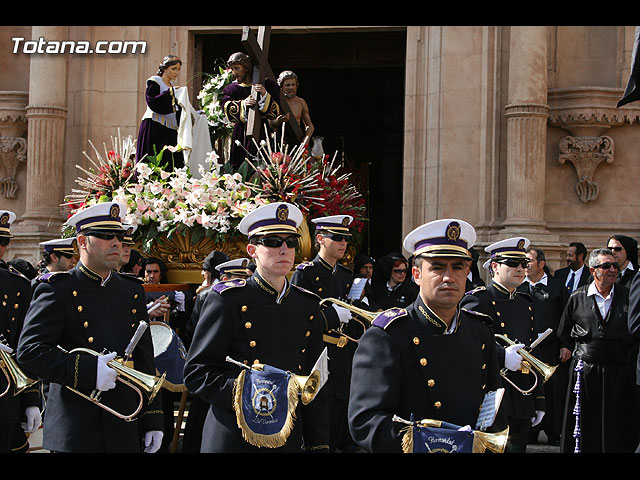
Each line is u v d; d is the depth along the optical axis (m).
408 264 10.46
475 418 4.16
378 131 22.42
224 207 9.73
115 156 10.62
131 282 5.77
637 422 7.91
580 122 14.23
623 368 7.93
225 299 4.95
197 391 4.80
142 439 5.62
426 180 14.77
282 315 5.00
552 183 14.51
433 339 4.17
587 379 7.99
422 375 4.13
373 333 4.21
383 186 22.30
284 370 4.93
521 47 13.86
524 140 13.73
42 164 14.77
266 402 4.59
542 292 9.82
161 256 9.87
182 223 9.70
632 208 14.45
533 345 6.46
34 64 14.92
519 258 7.21
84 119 15.12
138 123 15.17
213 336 4.88
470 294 7.30
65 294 5.38
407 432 3.89
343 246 8.05
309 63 19.33
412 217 14.80
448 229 4.24
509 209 13.84
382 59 19.11
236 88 11.67
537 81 13.79
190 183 9.91
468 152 14.44
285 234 5.05
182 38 15.55
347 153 22.44
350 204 11.69
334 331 7.66
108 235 5.46
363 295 8.41
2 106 15.45
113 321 5.48
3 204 15.69
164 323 7.34
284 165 10.16
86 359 5.06
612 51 14.59
